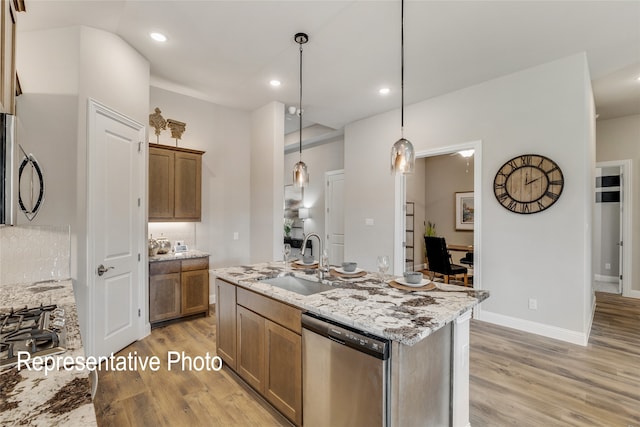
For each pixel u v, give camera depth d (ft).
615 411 6.80
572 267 10.34
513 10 8.09
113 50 9.30
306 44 9.86
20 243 7.13
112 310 9.33
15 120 4.43
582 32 9.05
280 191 14.80
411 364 4.63
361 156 17.01
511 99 11.67
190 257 12.41
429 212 24.44
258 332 7.04
